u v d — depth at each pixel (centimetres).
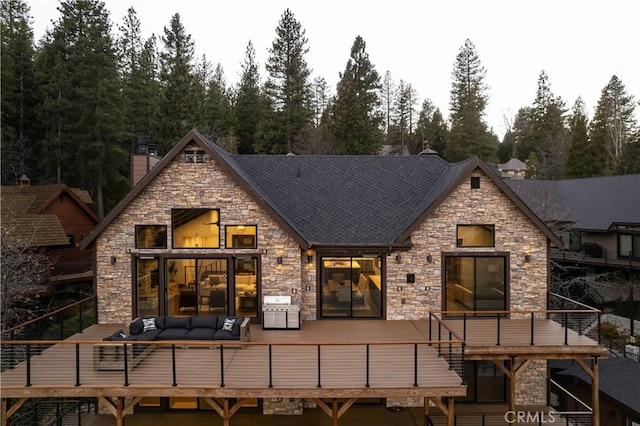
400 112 6794
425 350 1246
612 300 3027
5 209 2566
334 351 1238
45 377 1073
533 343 1230
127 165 3944
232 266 1474
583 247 3353
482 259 1534
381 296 1545
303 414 1368
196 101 4312
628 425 1472
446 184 1617
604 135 5428
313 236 1551
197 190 1476
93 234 1452
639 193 3144
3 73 3622
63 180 3709
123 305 1480
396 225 1617
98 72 3653
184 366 1138
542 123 6625
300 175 1873
